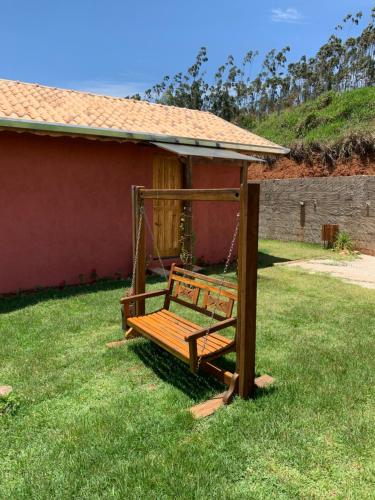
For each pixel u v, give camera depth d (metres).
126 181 9.04
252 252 3.44
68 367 4.27
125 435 3.02
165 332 4.29
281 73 49.09
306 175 16.11
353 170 14.56
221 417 3.26
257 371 4.12
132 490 2.47
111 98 10.97
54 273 8.16
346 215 12.60
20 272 7.70
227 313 4.04
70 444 2.92
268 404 3.43
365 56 38.84
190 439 2.98
